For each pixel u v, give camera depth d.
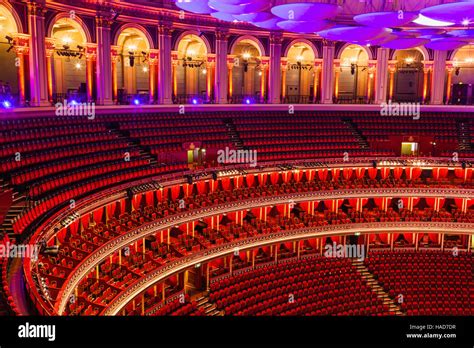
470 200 37.66
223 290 28.06
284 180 36.12
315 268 32.19
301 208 36.19
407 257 35.12
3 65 31.19
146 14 33.75
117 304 19.91
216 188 33.38
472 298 31.69
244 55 43.78
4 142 23.31
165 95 35.53
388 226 34.56
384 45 24.62
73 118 28.84
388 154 37.75
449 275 33.47
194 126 35.09
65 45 33.44
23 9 26.02
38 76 26.84
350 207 37.06
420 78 47.88
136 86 42.00
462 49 44.41
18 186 21.05
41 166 23.36
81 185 24.08
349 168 36.28
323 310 28.41
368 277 33.09
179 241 27.89
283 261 33.34
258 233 31.02
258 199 31.55
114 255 23.39
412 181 36.12
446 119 41.19
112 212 25.45
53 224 18.75
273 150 35.97
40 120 26.42
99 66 31.30
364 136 39.22
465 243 37.22
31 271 13.85
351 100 44.00
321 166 35.25
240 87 47.16
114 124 31.56
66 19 29.62
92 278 20.58
